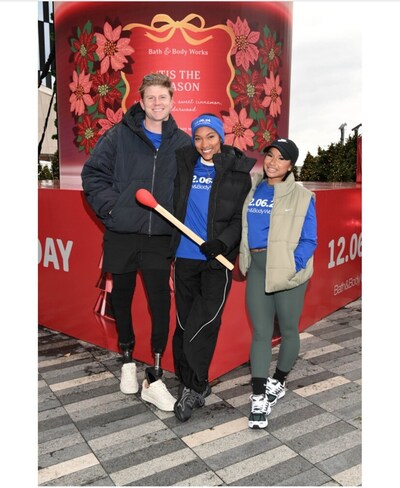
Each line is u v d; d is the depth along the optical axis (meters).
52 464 2.05
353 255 4.41
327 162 9.25
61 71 4.05
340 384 2.80
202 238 2.29
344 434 2.26
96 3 3.67
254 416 2.29
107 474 1.98
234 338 2.93
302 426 2.33
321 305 3.92
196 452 2.12
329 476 1.96
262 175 2.36
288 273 2.17
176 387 2.74
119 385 2.80
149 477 1.96
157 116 2.27
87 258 3.34
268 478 1.95
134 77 3.66
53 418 2.43
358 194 4.39
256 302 2.33
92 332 3.43
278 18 3.97
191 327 2.33
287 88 4.29
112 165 2.39
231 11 3.67
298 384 2.80
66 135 4.12
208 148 2.20
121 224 2.37
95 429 2.32
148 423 2.38
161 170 2.36
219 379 2.85
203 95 3.70
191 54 3.63
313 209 2.25
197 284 2.39
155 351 2.54
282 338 2.43
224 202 2.24
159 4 3.56
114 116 3.77
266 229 2.25
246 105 3.88
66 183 4.20
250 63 3.84
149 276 2.47
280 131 4.23
